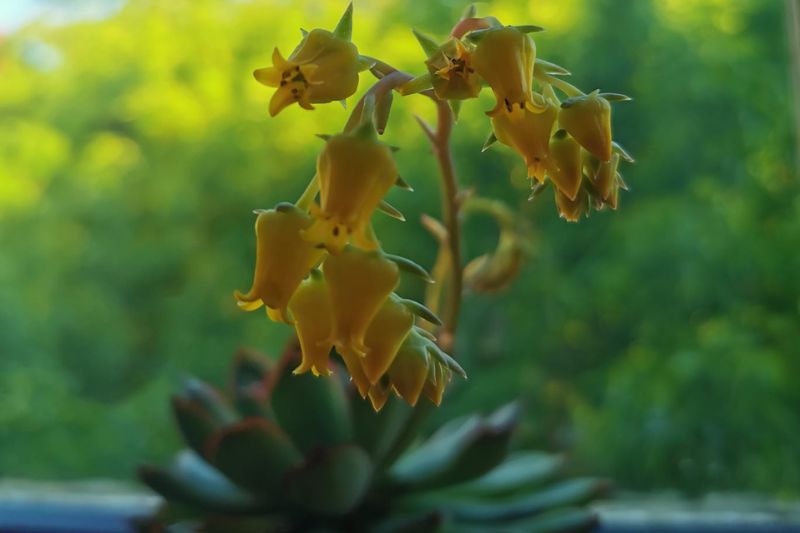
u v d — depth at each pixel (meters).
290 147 1.02
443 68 0.23
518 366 0.80
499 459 0.33
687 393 0.70
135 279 1.04
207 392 0.35
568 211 0.25
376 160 0.22
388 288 0.23
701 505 0.49
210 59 1.06
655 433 0.68
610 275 0.83
